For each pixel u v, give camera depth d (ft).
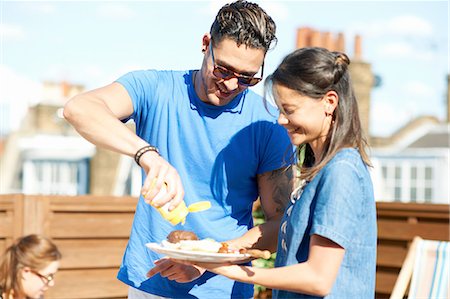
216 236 9.26
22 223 16.35
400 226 18.03
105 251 17.13
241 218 9.52
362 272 7.51
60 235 16.65
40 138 59.36
